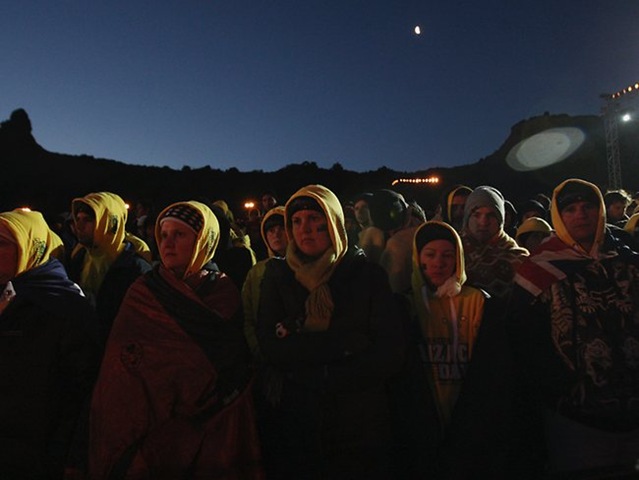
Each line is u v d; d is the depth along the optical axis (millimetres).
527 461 2904
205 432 2547
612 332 2766
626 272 2861
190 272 2795
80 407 2723
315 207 2740
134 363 2531
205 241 2822
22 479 2564
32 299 2666
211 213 2896
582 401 2752
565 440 2805
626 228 4617
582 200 2934
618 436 2709
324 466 2557
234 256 5223
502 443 2693
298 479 2582
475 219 4020
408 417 2758
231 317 2740
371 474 2559
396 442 2771
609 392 2721
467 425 2670
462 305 2893
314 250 2736
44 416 2594
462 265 2920
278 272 2795
